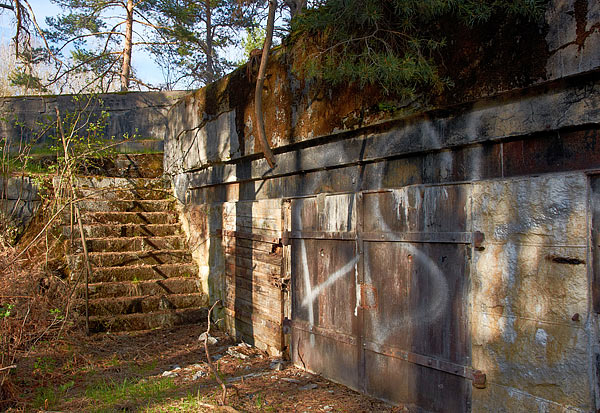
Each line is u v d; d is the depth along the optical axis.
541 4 2.67
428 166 3.54
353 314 4.20
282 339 5.20
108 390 4.44
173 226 8.38
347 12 3.53
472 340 3.15
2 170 8.18
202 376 4.81
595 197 2.55
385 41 3.54
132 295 6.96
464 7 3.01
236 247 6.29
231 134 6.20
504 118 2.96
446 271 3.34
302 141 4.68
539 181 2.77
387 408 3.77
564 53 2.55
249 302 5.90
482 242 3.08
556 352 2.66
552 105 2.70
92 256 7.20
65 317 5.48
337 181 4.46
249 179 5.96
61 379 4.79
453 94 3.18
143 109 12.08
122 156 10.30
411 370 3.64
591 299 2.54
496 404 2.98
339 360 4.40
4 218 7.61
